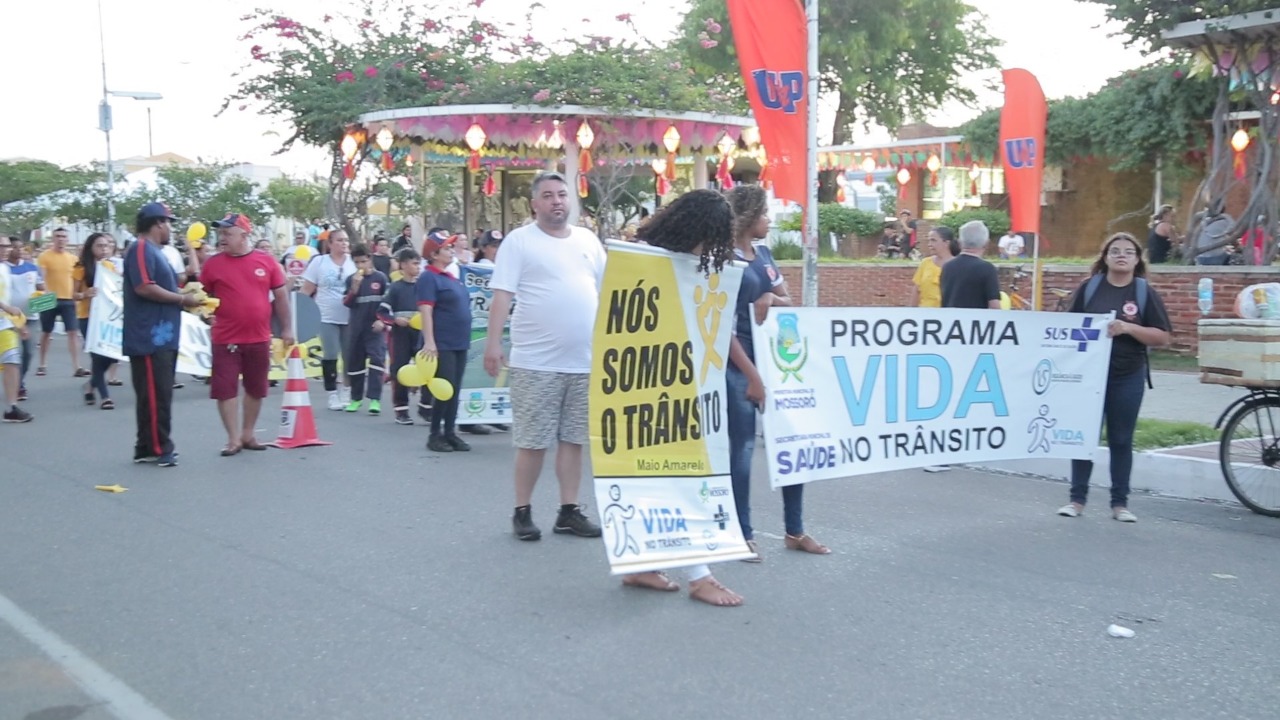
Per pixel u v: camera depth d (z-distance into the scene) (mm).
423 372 10133
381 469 9602
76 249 30469
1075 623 5719
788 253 23562
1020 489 9109
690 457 6023
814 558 6879
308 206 39875
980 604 6004
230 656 5125
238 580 6297
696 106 17312
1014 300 16391
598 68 16953
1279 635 5586
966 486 9195
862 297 21625
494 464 9906
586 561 6703
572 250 6996
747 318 6621
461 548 6977
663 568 5797
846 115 38062
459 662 5059
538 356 6949
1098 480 9438
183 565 6590
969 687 4836
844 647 5305
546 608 5828
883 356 7461
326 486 8859
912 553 7035
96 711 4527
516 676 4895
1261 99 16750
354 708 4551
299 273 15789
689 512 5977
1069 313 8086
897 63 37719
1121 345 8039
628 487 5809
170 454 9695
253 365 10266
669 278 5914
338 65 19672
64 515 7816
